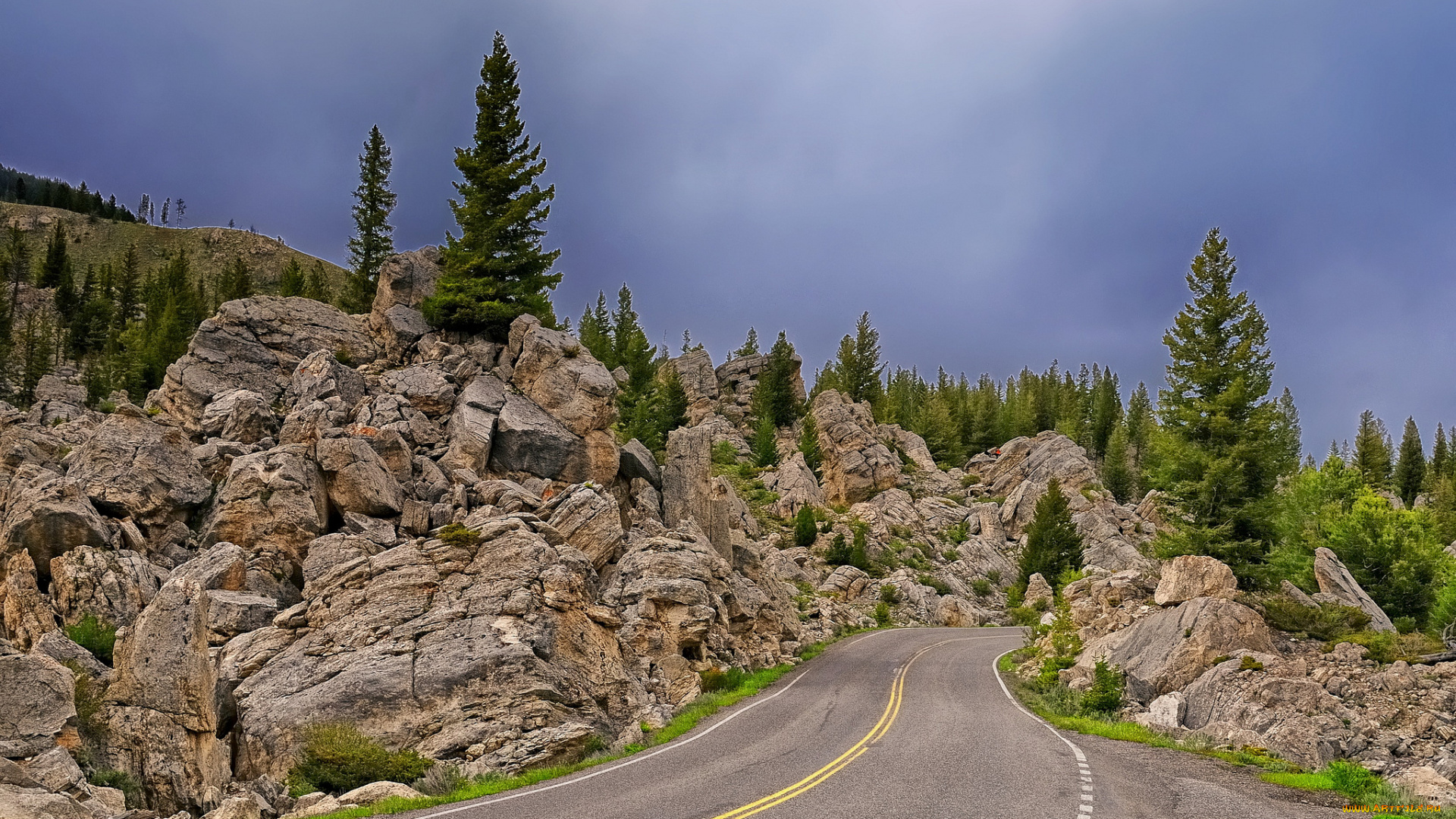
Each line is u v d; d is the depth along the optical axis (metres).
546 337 49.06
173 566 32.22
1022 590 69.75
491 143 58.97
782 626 46.41
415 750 22.09
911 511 87.19
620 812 14.15
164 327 82.12
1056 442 100.62
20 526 29.41
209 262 199.62
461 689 23.36
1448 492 94.50
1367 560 52.88
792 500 82.19
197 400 43.19
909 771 17.61
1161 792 15.91
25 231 189.00
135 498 32.88
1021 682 34.59
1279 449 45.84
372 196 78.69
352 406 44.09
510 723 22.61
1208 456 43.78
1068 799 15.14
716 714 27.31
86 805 15.15
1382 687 23.72
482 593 26.52
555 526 35.69
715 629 36.56
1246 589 42.16
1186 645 28.17
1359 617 30.11
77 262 179.12
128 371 75.38
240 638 26.14
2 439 36.81
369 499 36.06
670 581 34.53
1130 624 34.06
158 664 21.22
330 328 50.41
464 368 48.19
